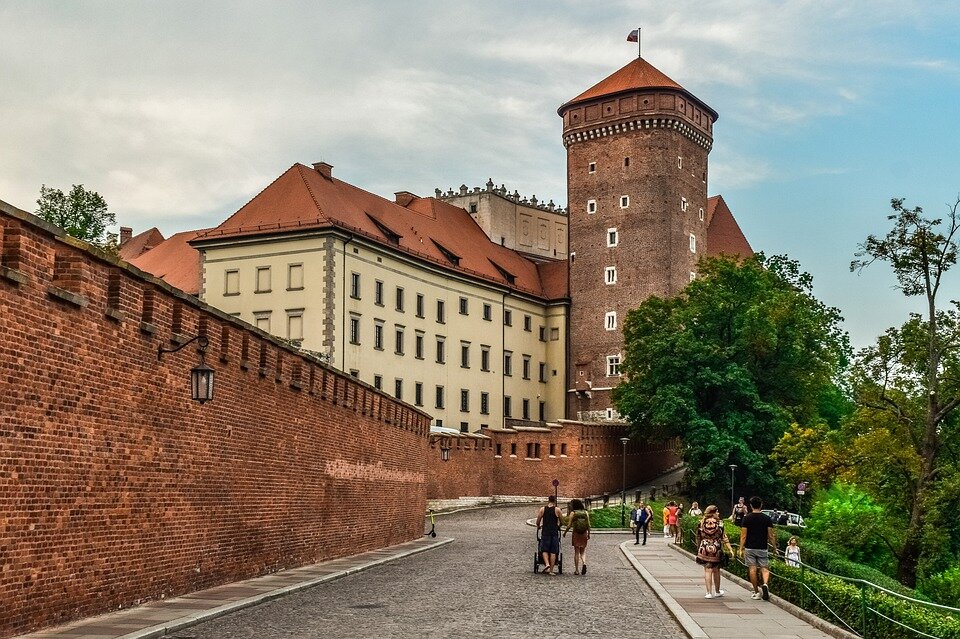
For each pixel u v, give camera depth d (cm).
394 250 8556
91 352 1689
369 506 3862
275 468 2723
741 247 11925
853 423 4466
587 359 10725
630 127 10644
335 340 7762
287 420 2827
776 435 8088
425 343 9044
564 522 3070
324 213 7956
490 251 10825
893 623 1551
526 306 10681
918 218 4097
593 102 10856
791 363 8319
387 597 2270
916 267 4119
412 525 4809
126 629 1578
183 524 2108
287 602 2136
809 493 8094
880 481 4447
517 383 10462
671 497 8650
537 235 12062
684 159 10781
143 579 1919
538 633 1722
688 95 10738
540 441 8894
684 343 8212
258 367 2572
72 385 1627
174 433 2052
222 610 1880
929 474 4156
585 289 10825
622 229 10650
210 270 8256
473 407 9706
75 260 1636
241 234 8050
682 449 8525
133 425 1858
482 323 9931
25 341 1477
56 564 1586
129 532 1852
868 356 4366
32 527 1512
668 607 2167
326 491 3244
